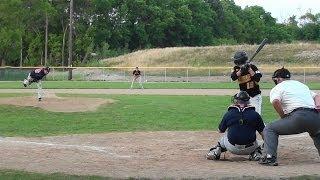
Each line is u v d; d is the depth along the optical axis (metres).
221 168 7.68
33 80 20.89
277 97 8.14
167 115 16.67
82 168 7.64
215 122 14.91
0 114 17.09
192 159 8.70
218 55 63.69
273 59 59.66
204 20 107.88
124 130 13.16
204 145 10.35
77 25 84.50
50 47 81.00
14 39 61.88
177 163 8.20
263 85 37.50
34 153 9.13
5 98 21.56
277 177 6.87
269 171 7.37
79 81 44.00
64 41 80.81
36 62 77.81
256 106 10.06
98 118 15.89
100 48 85.25
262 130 8.50
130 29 97.38
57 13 81.00
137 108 18.73
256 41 123.75
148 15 99.50
